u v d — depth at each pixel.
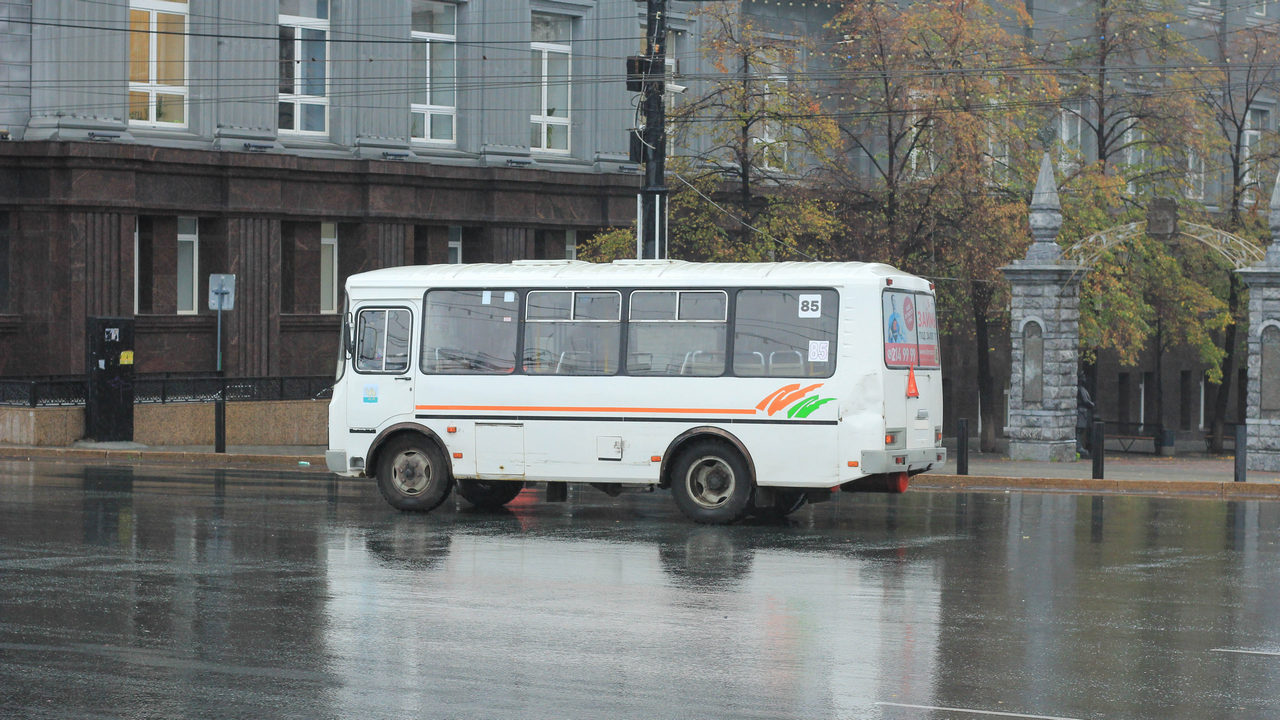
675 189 42.19
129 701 10.75
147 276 40.09
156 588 15.55
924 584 16.33
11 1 37.84
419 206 43.91
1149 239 46.91
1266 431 32.81
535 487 28.52
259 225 41.06
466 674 11.65
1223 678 11.77
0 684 11.25
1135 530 21.86
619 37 47.16
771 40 43.72
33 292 38.19
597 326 22.66
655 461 22.22
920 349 22.77
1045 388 36.62
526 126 45.81
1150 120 49.00
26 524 20.84
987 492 29.12
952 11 43.19
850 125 45.38
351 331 23.83
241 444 38.31
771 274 21.97
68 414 35.81
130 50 39.62
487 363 23.14
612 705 10.70
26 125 38.16
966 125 41.59
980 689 11.30
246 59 40.72
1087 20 52.75
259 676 11.54
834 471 21.50
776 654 12.48
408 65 43.59
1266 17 64.38
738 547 19.38
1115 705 10.86
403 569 17.03
